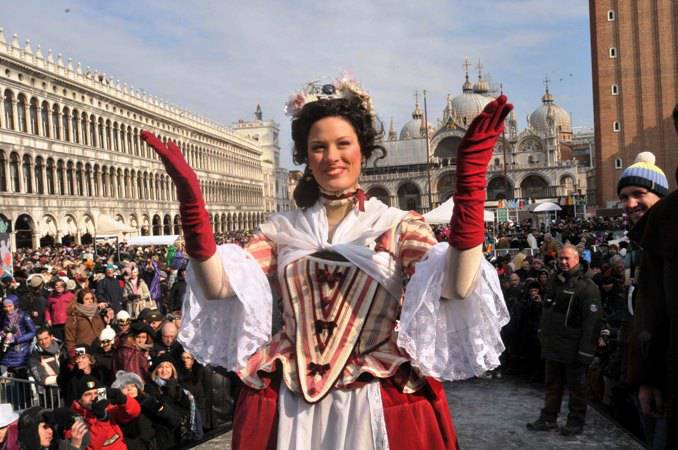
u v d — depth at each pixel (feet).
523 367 36.40
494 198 360.28
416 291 7.40
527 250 98.12
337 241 8.65
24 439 18.57
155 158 238.27
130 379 24.82
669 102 211.20
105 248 127.34
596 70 221.66
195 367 27.99
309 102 8.93
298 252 8.58
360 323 8.16
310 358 8.10
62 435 20.06
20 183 154.51
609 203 213.25
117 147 210.79
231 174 325.01
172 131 254.06
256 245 8.95
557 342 24.90
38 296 47.19
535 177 352.49
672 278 10.09
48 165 169.17
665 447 10.21
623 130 215.31
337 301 8.27
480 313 7.41
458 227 6.88
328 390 7.84
